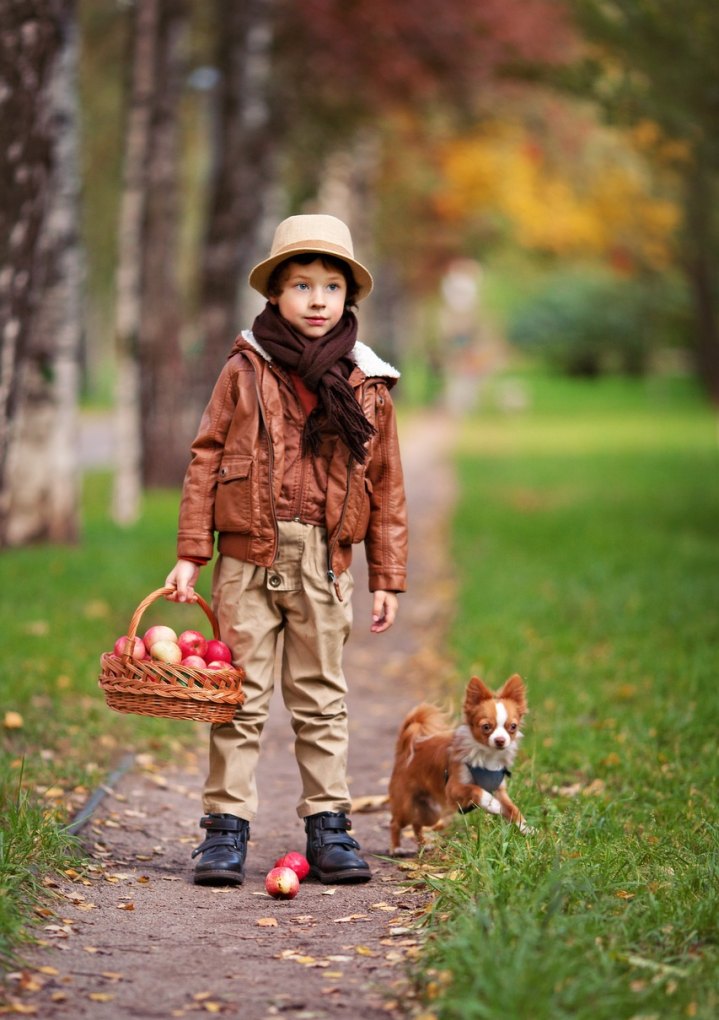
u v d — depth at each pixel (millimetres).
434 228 42875
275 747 8539
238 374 5496
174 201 23172
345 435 5379
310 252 5457
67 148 14812
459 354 77375
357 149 31078
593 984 3881
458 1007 3746
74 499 15734
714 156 17062
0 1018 3881
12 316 7324
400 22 21672
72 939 4641
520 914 4383
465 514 21891
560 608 12211
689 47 15086
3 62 7020
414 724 6109
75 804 6566
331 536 5508
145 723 8453
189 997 4137
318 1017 3967
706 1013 3795
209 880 5434
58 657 9359
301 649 5625
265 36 22172
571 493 25828
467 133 28406
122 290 19094
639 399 61594
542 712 8344
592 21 15484
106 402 55406
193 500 5504
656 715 8125
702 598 12500
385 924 4895
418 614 13461
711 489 26156
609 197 39312
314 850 5605
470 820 5602
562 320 73875
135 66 18797
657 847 5488
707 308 53781
